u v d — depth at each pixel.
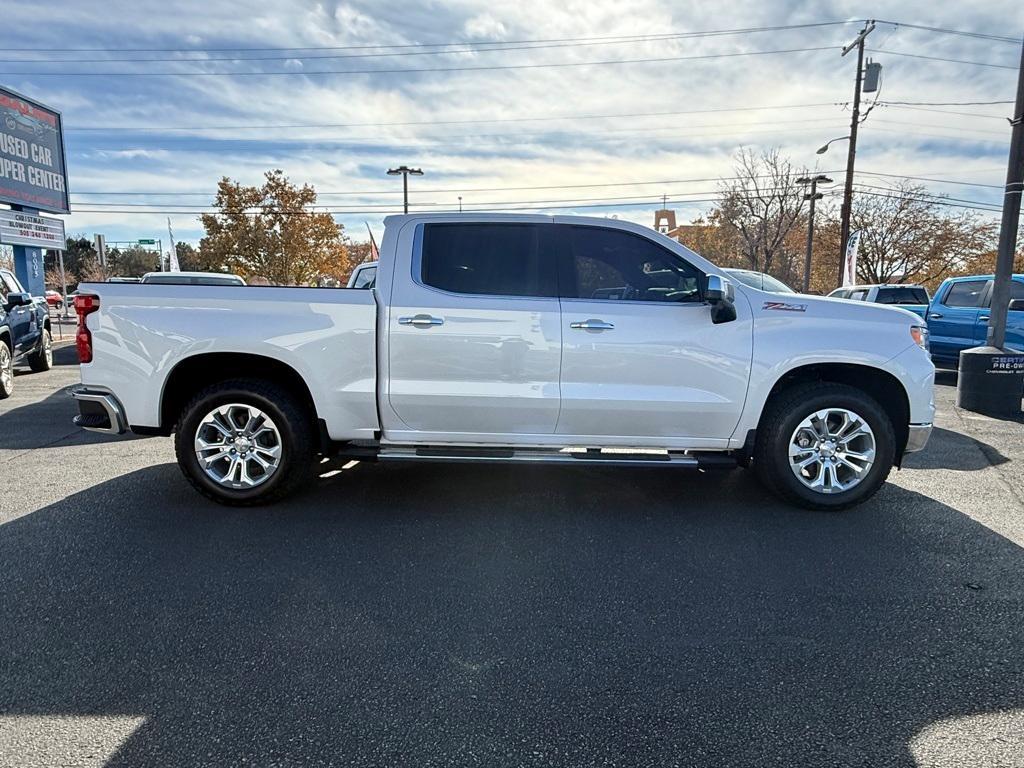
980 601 3.29
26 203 16.56
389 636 2.95
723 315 4.31
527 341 4.33
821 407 4.41
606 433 4.46
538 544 3.99
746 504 4.71
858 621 3.09
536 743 2.27
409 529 4.21
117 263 74.75
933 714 2.42
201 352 4.38
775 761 2.18
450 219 4.48
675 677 2.65
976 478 5.42
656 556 3.82
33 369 11.80
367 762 2.17
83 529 4.16
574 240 4.48
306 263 32.88
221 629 2.99
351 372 4.39
